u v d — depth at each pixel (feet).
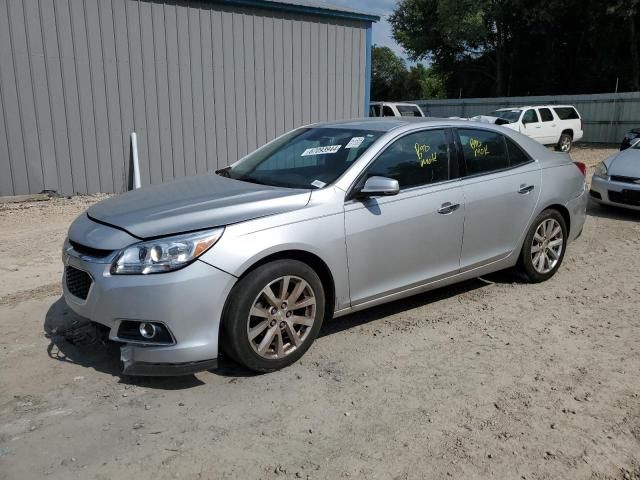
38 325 15.06
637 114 84.02
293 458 9.78
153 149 35.04
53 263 20.62
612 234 25.58
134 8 33.01
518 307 16.65
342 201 13.38
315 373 12.66
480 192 16.07
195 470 9.46
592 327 15.33
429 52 136.98
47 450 9.93
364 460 9.74
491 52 131.85
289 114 39.83
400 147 14.84
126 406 11.31
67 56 31.71
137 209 12.77
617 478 9.38
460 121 16.63
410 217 14.43
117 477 9.28
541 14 106.32
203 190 13.93
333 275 13.24
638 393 12.01
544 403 11.57
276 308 12.37
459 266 15.99
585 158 64.64
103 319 11.53
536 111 71.05
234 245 11.69
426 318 15.78
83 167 33.17
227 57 36.47
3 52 30.12
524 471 9.51
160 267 11.23
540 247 18.33
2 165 31.09
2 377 12.35
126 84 33.55
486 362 13.29
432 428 10.67
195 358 11.44
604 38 106.83
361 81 43.11
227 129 37.35
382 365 13.08
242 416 11.00
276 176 14.76
